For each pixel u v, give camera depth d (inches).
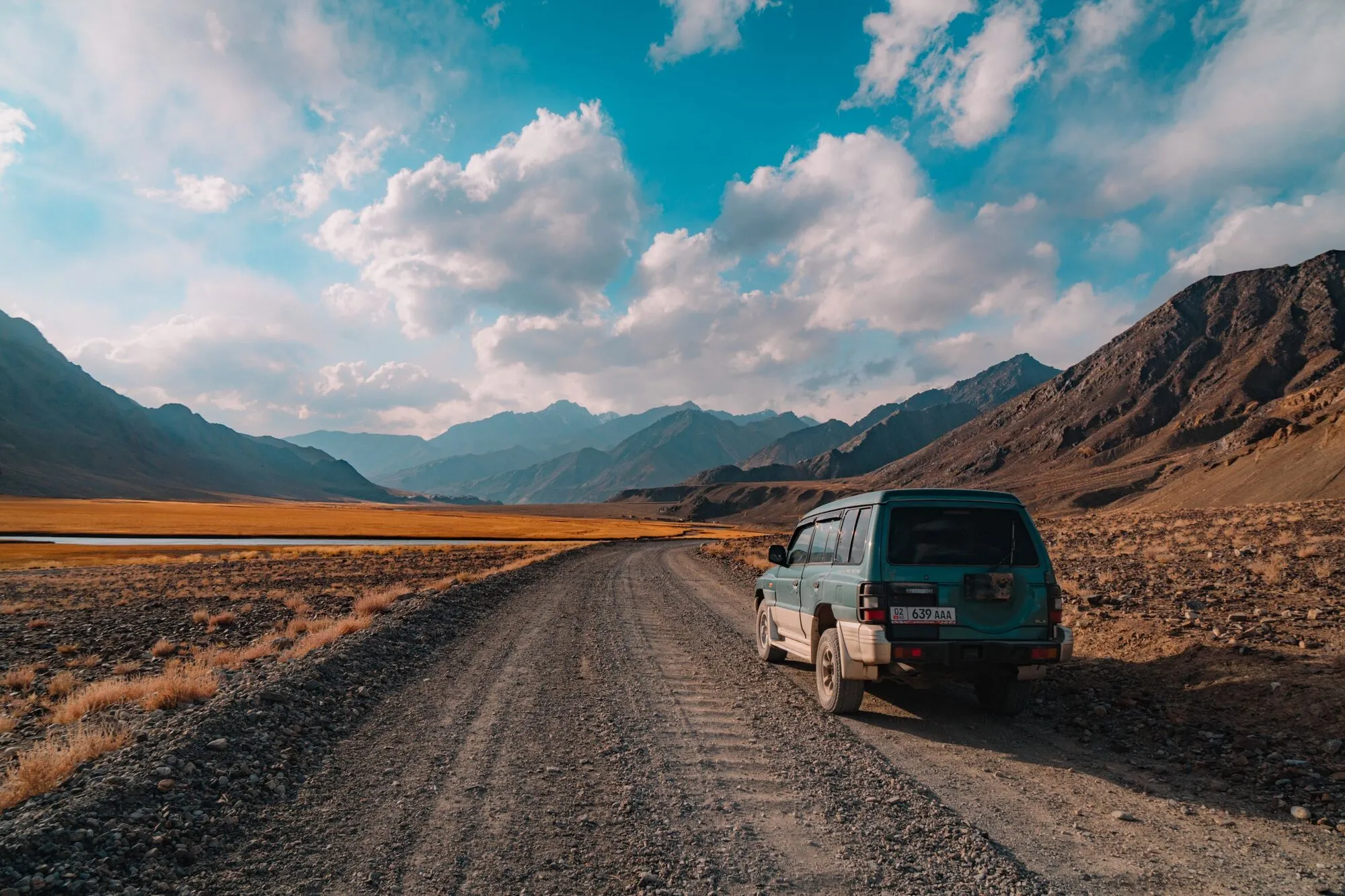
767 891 138.8
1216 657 294.7
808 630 324.8
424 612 543.5
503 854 155.8
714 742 242.7
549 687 328.8
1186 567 560.4
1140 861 151.3
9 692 350.3
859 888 139.9
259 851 158.9
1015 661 254.1
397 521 5007.4
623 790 195.8
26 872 143.7
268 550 2003.0
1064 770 212.7
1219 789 193.2
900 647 251.0
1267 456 3063.5
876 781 201.6
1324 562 503.2
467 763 220.5
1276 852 154.9
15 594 855.1
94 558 1674.5
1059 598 262.2
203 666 363.9
